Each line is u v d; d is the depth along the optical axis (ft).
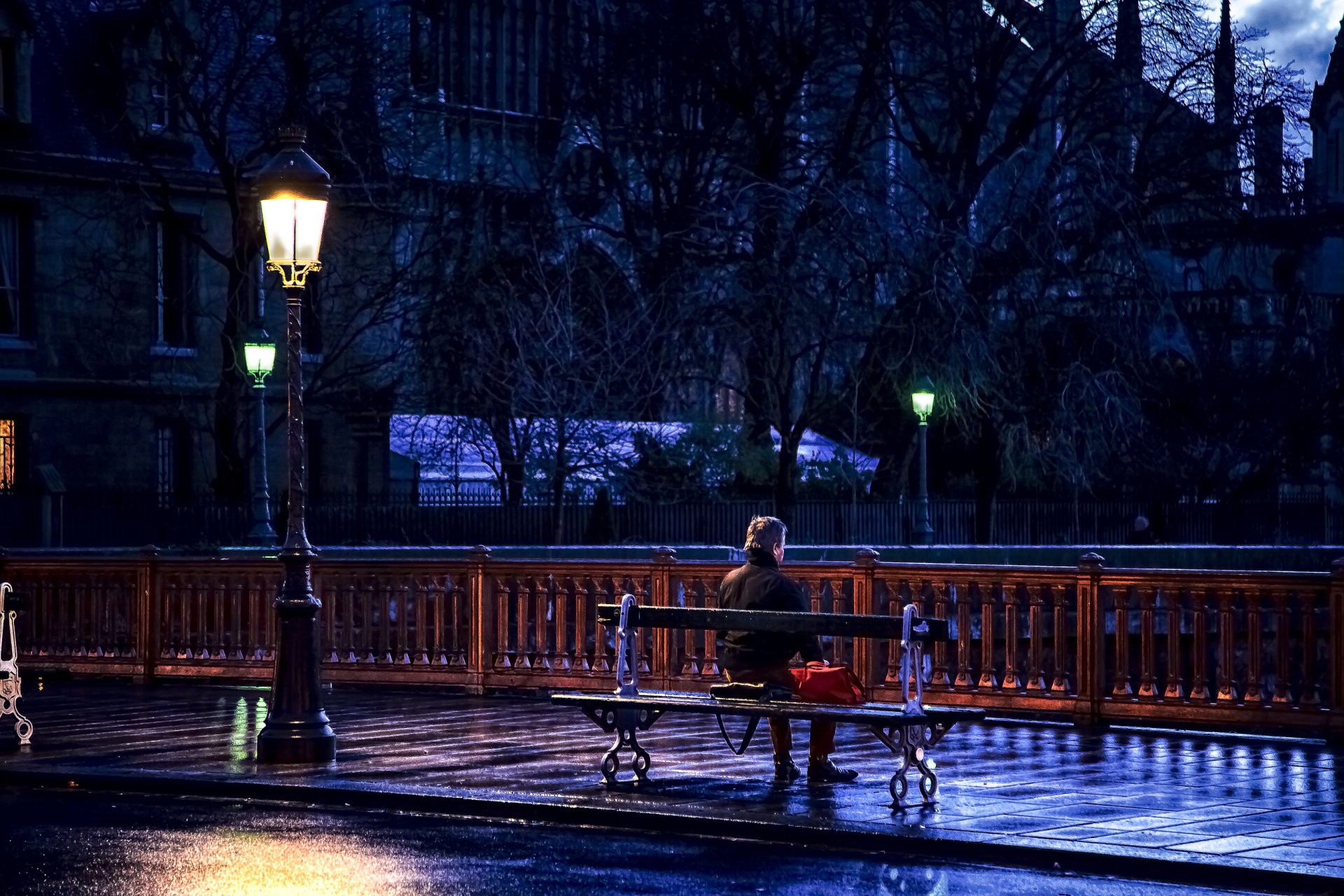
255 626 89.40
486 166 258.78
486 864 42.70
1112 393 192.54
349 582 86.79
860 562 75.05
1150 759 60.70
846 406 202.18
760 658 53.26
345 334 224.12
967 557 163.02
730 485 206.69
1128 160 215.51
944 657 89.61
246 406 225.56
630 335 204.03
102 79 230.48
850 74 229.86
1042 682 72.23
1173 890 40.06
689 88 229.86
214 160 227.81
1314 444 231.91
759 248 199.41
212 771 57.11
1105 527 216.13
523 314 203.21
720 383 207.10
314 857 43.65
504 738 66.18
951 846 44.09
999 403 194.80
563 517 196.85
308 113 211.82
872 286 193.47
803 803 49.93
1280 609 67.15
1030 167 203.92
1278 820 47.26
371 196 216.54
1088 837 44.32
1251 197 222.69
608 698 53.21
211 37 224.33
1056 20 218.18
